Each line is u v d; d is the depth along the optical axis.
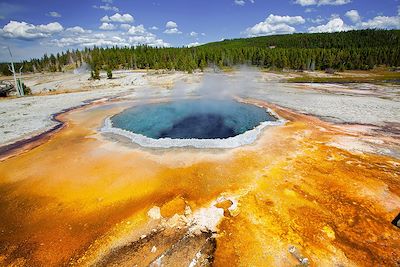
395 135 13.65
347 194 8.17
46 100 25.66
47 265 5.90
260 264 5.73
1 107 22.34
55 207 7.88
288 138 13.23
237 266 5.70
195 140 12.99
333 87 32.41
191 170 9.87
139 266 5.81
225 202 7.89
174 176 9.45
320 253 5.95
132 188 8.73
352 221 6.96
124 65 72.31
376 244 6.18
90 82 41.28
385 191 8.30
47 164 10.75
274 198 8.02
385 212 7.30
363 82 39.03
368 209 7.44
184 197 8.19
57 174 9.86
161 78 43.88
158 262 5.89
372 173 9.48
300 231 6.62
